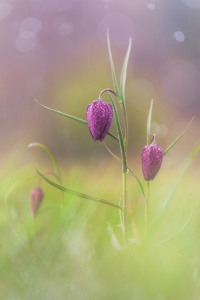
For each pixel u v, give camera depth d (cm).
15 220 93
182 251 83
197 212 92
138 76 321
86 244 82
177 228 89
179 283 76
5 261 79
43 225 97
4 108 292
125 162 79
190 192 104
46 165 195
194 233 86
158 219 81
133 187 114
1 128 278
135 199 94
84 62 298
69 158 229
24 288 76
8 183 110
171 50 357
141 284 76
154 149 77
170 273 77
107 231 85
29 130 274
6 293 75
